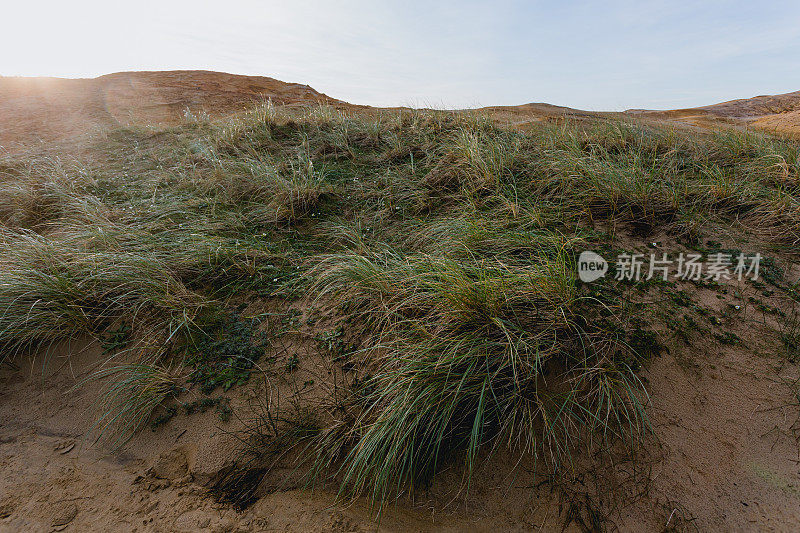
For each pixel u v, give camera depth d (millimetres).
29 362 3178
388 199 4816
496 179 4586
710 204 3984
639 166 4473
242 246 4059
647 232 3721
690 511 2004
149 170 6152
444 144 5840
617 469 2176
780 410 2322
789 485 2041
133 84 12984
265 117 7465
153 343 3113
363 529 2111
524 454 2270
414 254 3684
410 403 2328
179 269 3691
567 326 2660
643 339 2691
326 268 3607
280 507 2234
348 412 2521
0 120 8789
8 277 3398
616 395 2406
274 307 3346
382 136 6660
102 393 2906
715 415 2336
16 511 2264
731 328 2760
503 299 2760
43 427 2768
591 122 7477
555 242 3379
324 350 2906
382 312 2965
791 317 2781
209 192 5223
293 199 4746
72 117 9227
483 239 3572
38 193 5340
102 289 3494
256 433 2520
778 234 3527
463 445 2338
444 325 2652
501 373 2473
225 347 3025
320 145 6461
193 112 10289
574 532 2000
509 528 2049
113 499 2311
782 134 6352
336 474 2348
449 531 2072
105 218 4535
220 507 2246
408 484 2262
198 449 2498
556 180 4457
